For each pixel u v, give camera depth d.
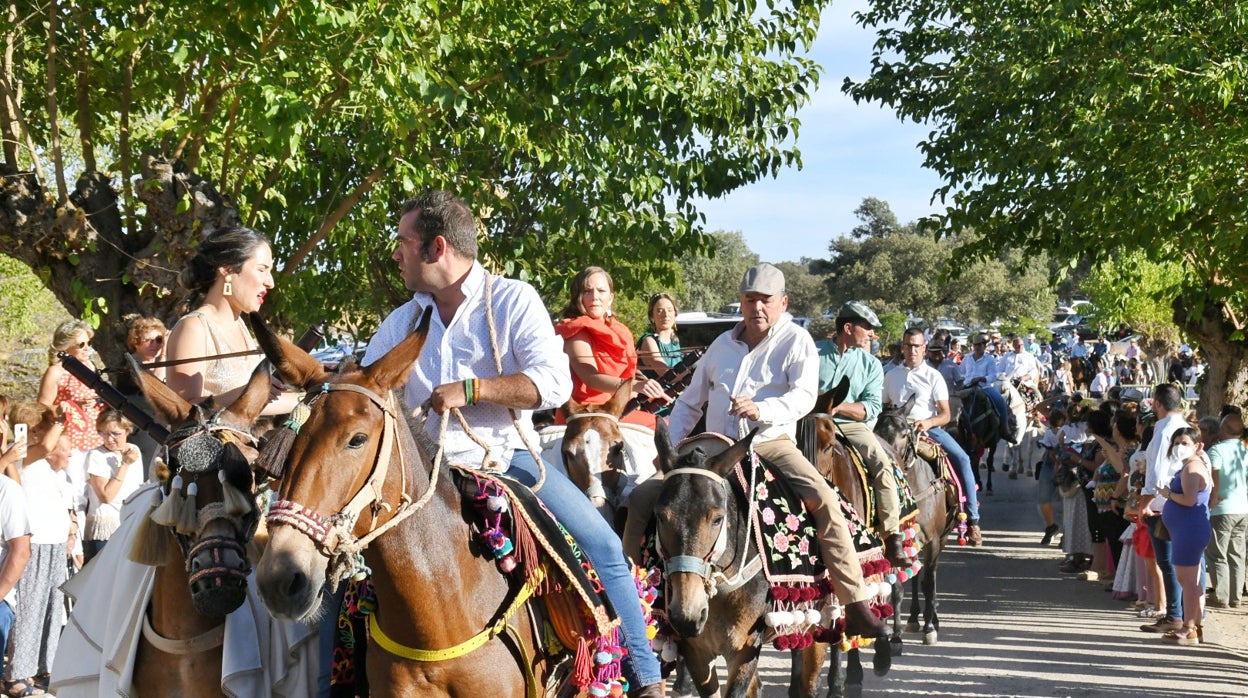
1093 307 34.12
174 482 3.62
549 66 11.27
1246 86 11.56
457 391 3.67
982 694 7.73
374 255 13.38
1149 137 11.62
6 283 19.14
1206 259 12.96
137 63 11.16
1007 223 14.26
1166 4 11.96
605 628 3.82
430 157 11.77
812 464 6.04
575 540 3.98
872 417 8.71
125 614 3.96
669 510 5.01
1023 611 10.61
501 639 3.65
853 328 8.67
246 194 12.48
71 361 4.09
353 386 3.16
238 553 3.56
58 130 11.20
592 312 7.07
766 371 5.95
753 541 5.39
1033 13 13.34
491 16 10.95
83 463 7.96
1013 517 16.89
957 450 11.54
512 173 13.45
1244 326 14.35
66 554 7.63
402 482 3.30
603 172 11.87
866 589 5.67
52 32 10.55
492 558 3.68
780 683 8.14
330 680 3.85
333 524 3.01
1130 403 11.44
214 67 10.41
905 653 8.91
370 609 3.65
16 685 7.30
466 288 4.04
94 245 10.73
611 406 6.43
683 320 20.34
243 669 3.80
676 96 11.36
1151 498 9.53
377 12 9.74
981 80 13.65
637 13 10.73
